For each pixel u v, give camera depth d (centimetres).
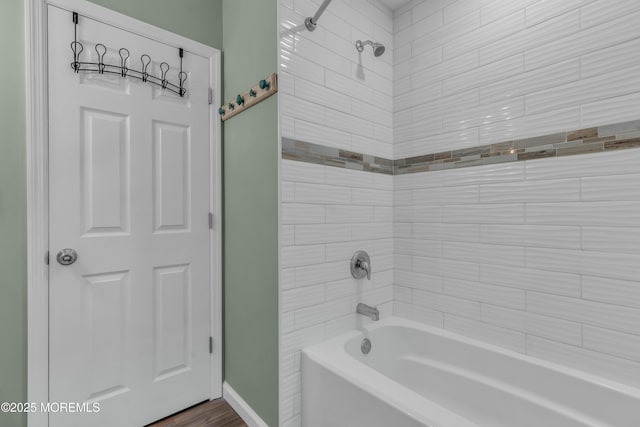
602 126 118
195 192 174
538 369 129
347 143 166
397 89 191
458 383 151
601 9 118
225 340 184
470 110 157
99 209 143
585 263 122
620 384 114
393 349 175
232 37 176
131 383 151
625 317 114
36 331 127
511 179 142
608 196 117
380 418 105
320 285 152
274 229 142
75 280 137
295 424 143
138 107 154
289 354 141
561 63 128
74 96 137
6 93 124
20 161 127
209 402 176
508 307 144
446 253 167
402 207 188
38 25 128
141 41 156
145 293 156
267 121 147
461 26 161
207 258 178
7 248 124
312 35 151
